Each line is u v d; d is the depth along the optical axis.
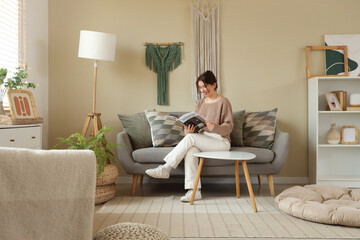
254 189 3.35
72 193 0.86
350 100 3.60
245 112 3.66
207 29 3.75
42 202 0.83
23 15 3.25
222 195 3.04
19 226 0.81
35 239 0.82
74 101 3.81
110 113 3.80
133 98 3.80
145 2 3.79
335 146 3.57
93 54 3.31
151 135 3.32
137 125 3.35
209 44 3.75
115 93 3.80
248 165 3.01
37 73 3.55
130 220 2.23
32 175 0.82
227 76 3.77
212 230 2.02
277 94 3.75
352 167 3.77
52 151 0.87
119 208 2.55
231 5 3.77
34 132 2.73
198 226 2.10
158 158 2.98
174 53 3.76
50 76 3.80
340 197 2.62
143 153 3.00
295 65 3.75
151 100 3.80
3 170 0.80
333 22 3.72
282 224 2.13
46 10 3.76
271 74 3.75
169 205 2.65
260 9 3.76
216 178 3.75
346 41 3.71
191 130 2.91
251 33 3.76
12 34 3.10
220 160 2.95
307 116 3.74
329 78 3.48
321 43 3.73
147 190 3.33
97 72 3.80
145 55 3.78
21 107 2.70
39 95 3.59
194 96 3.75
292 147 3.75
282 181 3.75
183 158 3.00
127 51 3.80
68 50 3.80
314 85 3.51
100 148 2.77
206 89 3.07
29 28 3.38
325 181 3.48
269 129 3.32
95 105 3.61
